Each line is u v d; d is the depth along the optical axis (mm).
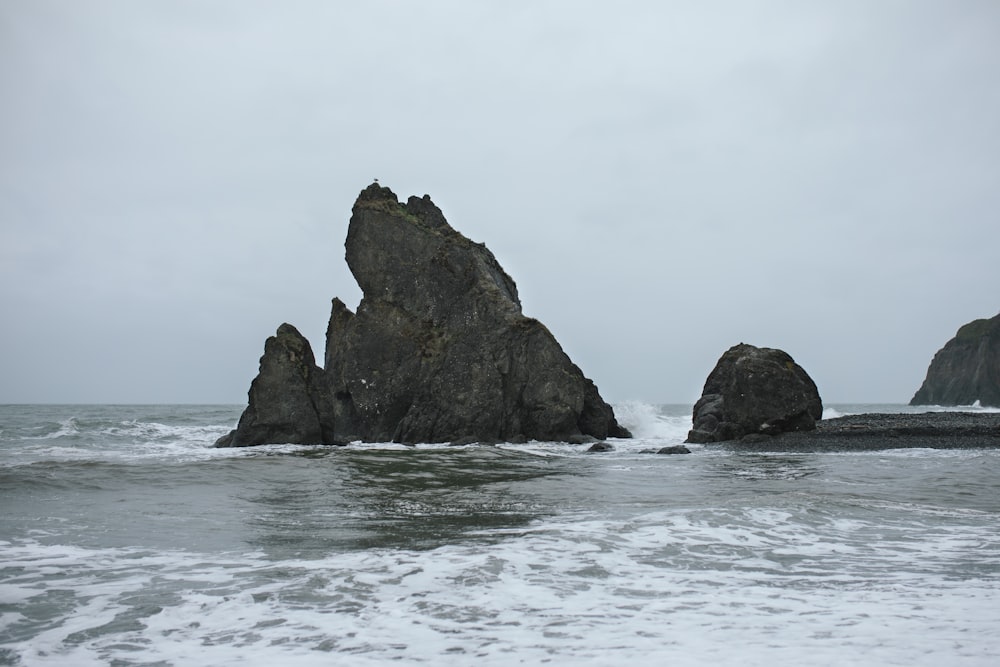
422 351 38250
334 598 8852
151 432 44500
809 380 36500
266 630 7711
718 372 42844
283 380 34531
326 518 14711
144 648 7199
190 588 9352
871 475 22328
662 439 40781
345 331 39938
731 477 21953
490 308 38188
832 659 6570
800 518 13922
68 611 8422
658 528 12898
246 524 14023
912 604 8508
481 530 13297
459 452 29734
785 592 9094
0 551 11609
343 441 35656
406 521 14359
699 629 7605
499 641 7301
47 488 17812
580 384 38062
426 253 39688
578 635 7457
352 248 40562
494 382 37125
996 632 7367
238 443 34406
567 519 14438
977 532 12969
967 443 31812
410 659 6812
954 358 132750
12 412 102625
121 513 15039
